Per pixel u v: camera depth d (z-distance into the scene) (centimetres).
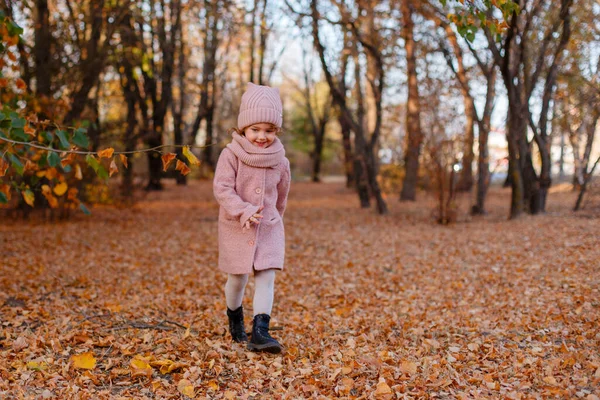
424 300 541
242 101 353
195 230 1164
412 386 294
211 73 2530
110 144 1461
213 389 293
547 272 620
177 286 618
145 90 2028
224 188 344
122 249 895
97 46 1252
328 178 4172
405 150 1762
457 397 279
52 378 294
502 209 1485
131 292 582
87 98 1266
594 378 293
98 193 1327
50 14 1314
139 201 1736
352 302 541
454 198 1210
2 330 380
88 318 434
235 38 2250
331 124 4250
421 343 384
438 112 1249
